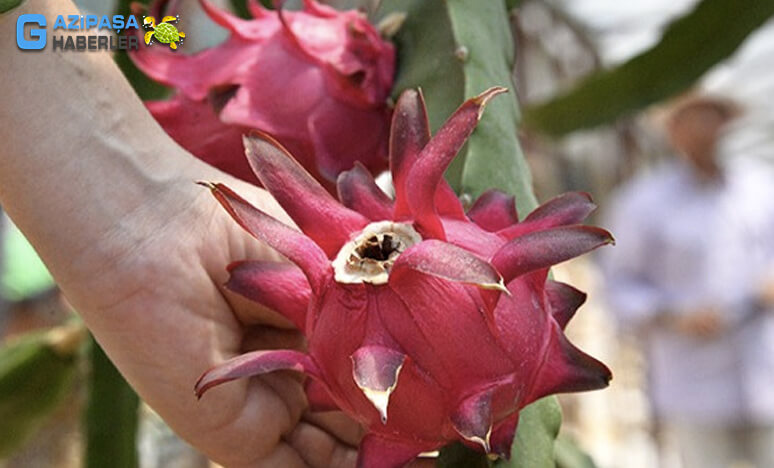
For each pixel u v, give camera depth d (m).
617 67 0.91
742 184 2.23
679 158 2.28
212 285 0.56
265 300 0.52
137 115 0.56
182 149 0.58
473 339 0.47
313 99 0.60
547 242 0.47
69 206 0.54
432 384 0.47
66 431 1.31
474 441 0.47
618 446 3.12
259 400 0.57
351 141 0.61
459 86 0.61
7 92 0.53
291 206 0.50
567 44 3.27
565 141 0.99
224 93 0.60
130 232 0.55
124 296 0.55
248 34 0.62
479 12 0.63
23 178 0.54
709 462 2.29
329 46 0.61
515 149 0.61
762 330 2.22
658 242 2.24
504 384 0.48
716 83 4.06
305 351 0.60
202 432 0.57
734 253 2.21
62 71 0.54
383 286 0.47
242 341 0.59
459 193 0.58
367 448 0.50
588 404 3.21
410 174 0.49
